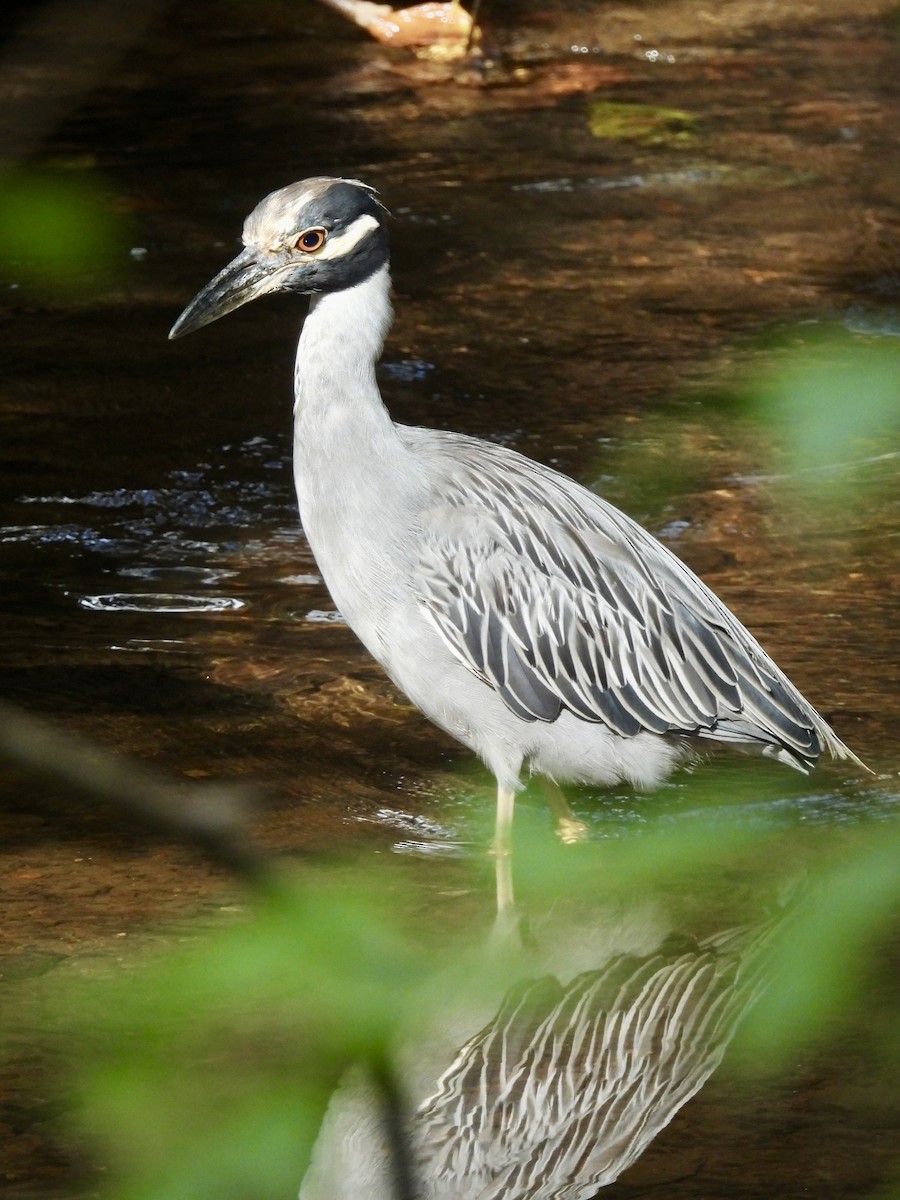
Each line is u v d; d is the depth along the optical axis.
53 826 10.38
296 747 11.44
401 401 17.27
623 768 10.60
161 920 9.13
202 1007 7.98
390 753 11.49
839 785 11.04
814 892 9.53
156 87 28.20
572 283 20.45
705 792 11.12
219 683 12.34
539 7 33.72
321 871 9.83
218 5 33.50
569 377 17.73
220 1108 7.04
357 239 9.91
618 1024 8.28
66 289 20.34
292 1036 7.69
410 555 10.12
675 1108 7.57
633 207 23.11
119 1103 5.39
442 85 28.67
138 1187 5.25
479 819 10.73
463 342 18.78
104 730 11.46
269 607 13.62
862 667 12.41
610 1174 7.02
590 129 26.38
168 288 20.41
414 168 24.55
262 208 9.94
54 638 12.95
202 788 10.67
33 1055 7.76
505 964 8.86
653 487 8.66
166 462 16.20
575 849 10.31
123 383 17.98
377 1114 7.21
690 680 10.52
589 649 10.41
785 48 31.17
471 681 10.30
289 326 19.80
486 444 11.21
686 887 9.72
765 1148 7.25
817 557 14.22
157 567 14.25
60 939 8.93
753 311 19.30
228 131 26.00
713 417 16.58
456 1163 7.02
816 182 24.06
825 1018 8.26
